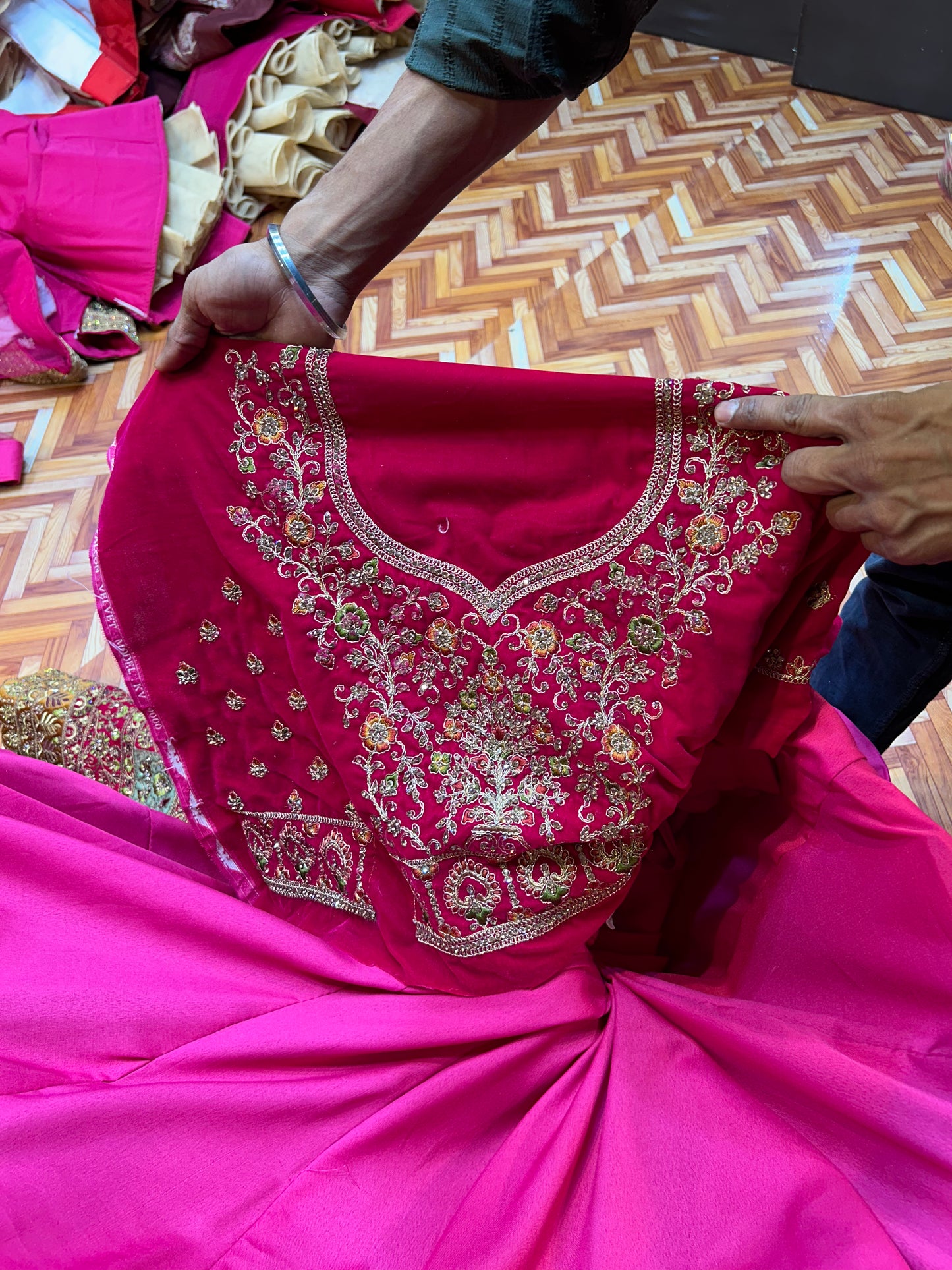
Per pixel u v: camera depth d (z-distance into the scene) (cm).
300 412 85
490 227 264
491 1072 84
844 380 210
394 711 93
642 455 82
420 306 244
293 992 91
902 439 72
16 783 106
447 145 81
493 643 90
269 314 84
